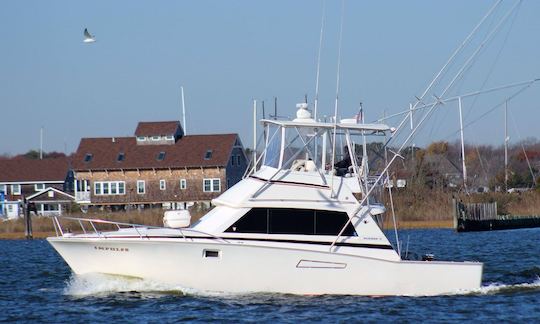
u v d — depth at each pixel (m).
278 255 72.69
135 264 73.69
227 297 73.25
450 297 75.88
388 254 74.62
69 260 75.25
